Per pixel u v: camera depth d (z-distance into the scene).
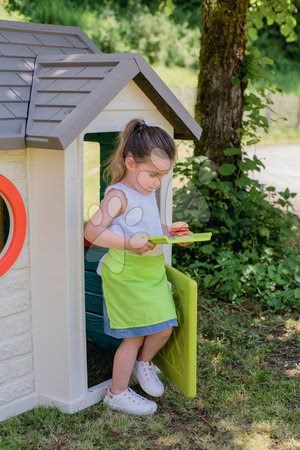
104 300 2.96
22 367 2.94
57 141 2.56
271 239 5.56
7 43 3.07
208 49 5.44
